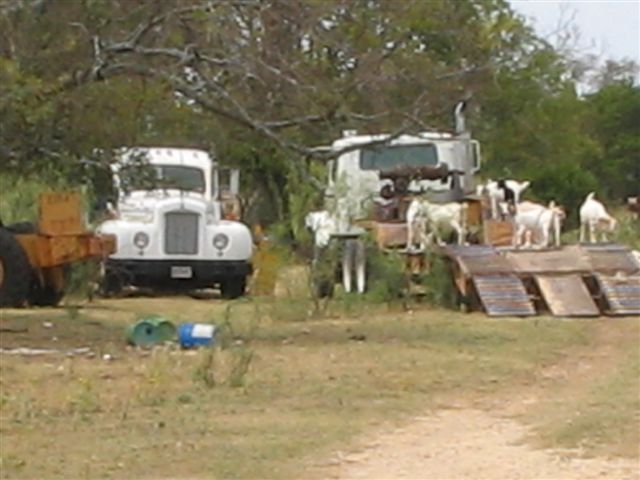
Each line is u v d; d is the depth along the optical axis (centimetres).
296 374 1766
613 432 1362
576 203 5019
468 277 2600
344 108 2131
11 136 2091
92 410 1506
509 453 1302
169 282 3106
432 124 2333
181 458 1271
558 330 2292
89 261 2828
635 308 2561
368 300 2647
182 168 3161
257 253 3131
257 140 2308
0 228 2620
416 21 2077
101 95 2083
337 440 1358
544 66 2614
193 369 1753
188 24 2052
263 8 2033
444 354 1983
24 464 1249
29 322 2406
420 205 2742
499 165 4803
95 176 2233
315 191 2802
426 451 1314
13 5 1959
